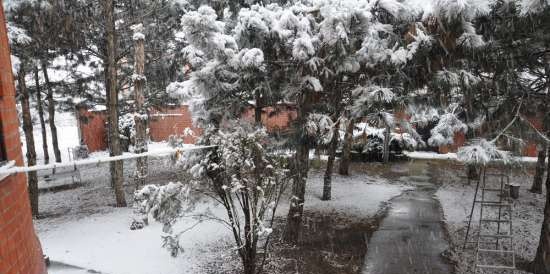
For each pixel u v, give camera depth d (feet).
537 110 24.85
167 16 38.50
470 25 18.65
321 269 25.12
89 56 44.37
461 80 20.88
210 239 29.07
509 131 23.08
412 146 63.67
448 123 36.11
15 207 7.50
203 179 22.49
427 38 18.95
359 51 19.84
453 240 30.50
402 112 22.63
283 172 21.65
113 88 37.19
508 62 22.77
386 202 41.11
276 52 22.29
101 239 28.86
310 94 23.45
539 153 45.14
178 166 22.82
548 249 24.21
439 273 24.73
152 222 32.30
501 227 33.50
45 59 37.01
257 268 24.97
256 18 20.39
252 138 20.10
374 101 20.38
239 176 20.12
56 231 30.94
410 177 53.26
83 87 48.55
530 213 37.78
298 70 22.15
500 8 21.72
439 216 36.47
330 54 20.43
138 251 26.76
